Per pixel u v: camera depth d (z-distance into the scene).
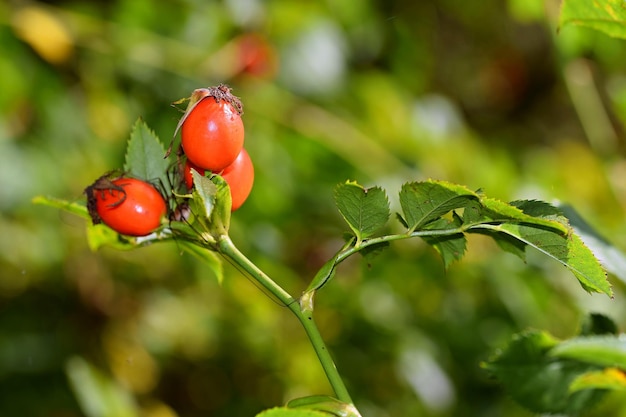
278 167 6.63
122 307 7.09
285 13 7.03
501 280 6.73
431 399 6.57
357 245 2.43
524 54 10.98
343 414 2.21
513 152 9.66
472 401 6.98
